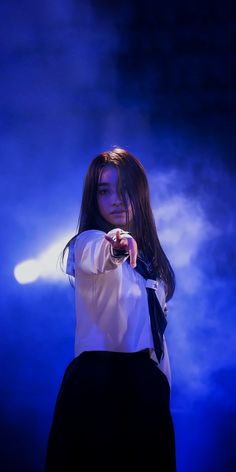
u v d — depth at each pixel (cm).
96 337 272
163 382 271
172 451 262
